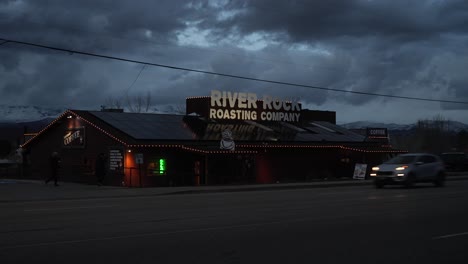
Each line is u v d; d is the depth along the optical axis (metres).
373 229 13.32
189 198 23.88
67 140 38.75
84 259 9.59
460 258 9.94
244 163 37.31
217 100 39.19
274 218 15.46
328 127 50.09
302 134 44.28
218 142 37.41
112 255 9.95
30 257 9.73
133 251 10.34
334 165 44.22
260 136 40.25
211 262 9.40
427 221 14.80
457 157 53.47
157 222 14.55
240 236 12.17
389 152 46.09
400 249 10.73
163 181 34.25
